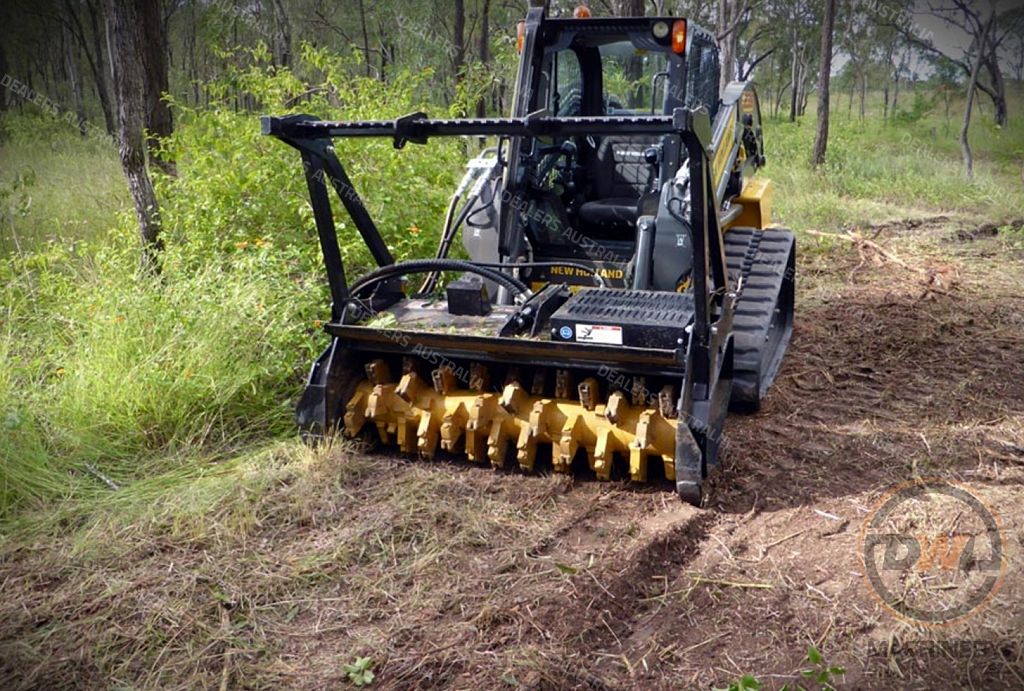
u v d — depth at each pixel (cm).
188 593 364
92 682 313
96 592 366
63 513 426
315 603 358
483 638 335
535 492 445
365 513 427
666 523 417
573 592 362
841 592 365
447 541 402
